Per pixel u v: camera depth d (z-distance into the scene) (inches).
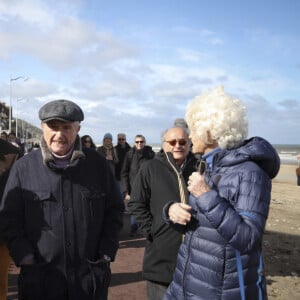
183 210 92.2
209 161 94.8
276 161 90.8
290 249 297.7
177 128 144.1
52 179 110.0
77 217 110.3
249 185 86.0
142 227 140.9
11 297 189.0
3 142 147.1
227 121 89.4
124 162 331.0
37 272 107.2
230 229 82.4
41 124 111.6
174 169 140.7
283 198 629.9
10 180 112.7
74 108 110.1
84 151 117.0
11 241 109.0
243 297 86.6
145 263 138.9
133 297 193.6
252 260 87.7
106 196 119.3
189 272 91.4
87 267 110.7
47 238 108.0
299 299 202.7
